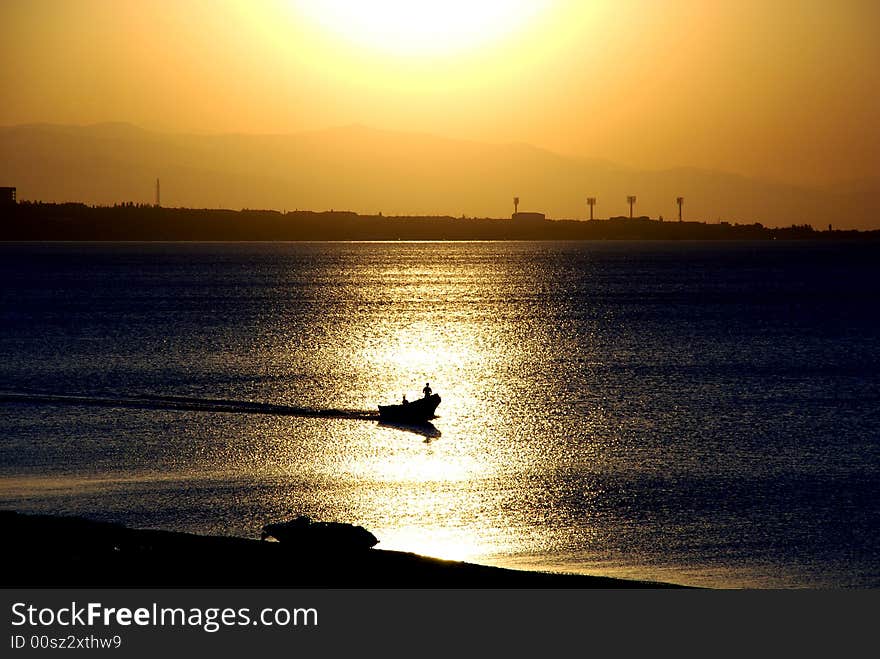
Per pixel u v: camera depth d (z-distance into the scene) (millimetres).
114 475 151625
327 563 102875
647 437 178875
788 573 112438
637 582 102375
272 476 151500
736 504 137375
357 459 162125
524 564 115125
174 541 107000
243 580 97250
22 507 134625
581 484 147125
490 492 143125
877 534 125438
